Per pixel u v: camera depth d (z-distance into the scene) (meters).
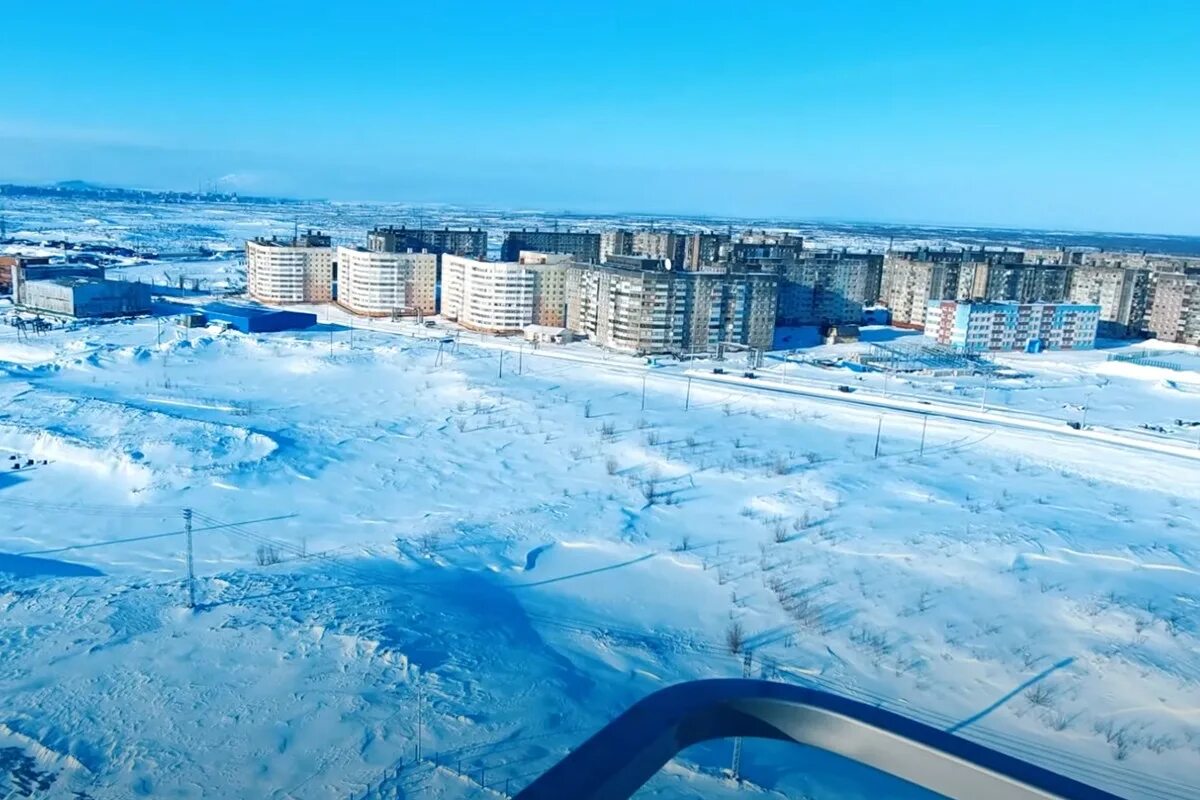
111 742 50.94
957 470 123.19
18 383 153.00
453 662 62.62
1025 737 57.94
